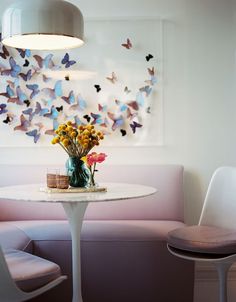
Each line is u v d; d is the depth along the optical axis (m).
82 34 2.23
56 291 2.60
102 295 2.61
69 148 2.33
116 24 3.21
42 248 2.62
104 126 3.22
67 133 2.31
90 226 2.68
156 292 2.60
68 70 3.21
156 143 3.21
